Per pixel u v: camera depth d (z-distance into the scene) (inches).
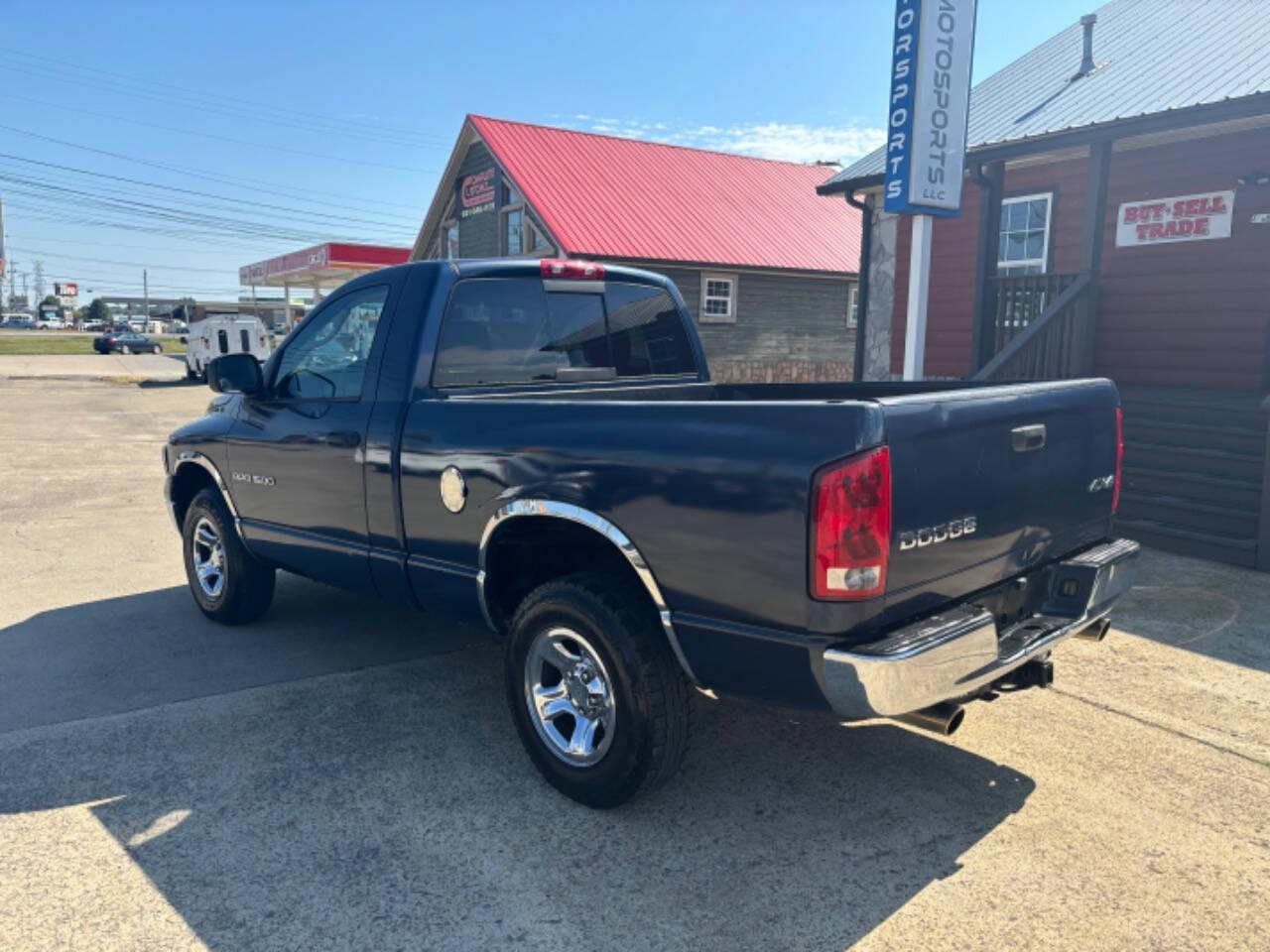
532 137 959.6
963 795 141.2
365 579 173.3
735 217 956.0
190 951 105.3
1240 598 235.3
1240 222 371.6
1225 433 301.7
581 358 185.2
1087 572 140.7
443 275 164.6
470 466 146.5
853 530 107.1
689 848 126.4
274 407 190.7
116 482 436.8
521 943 106.8
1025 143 358.6
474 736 160.9
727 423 117.2
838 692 109.7
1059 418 139.6
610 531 128.1
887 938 108.0
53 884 117.8
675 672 129.1
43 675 188.2
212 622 223.0
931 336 503.2
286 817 133.7
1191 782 145.2
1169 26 443.2
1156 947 106.6
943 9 300.4
